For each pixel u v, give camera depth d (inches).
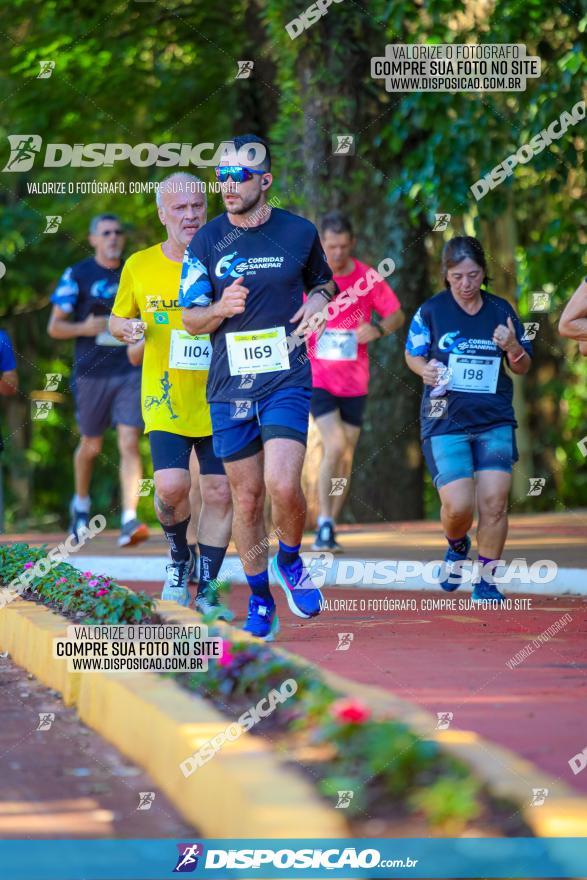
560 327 672.4
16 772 407.2
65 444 2637.8
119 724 436.5
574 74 1195.3
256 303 591.2
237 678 437.1
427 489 2260.1
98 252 1108.5
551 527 1318.9
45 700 523.2
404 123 1376.7
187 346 697.6
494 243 1798.7
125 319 708.7
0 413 2480.3
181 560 729.0
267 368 591.5
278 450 585.0
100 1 1888.5
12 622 634.8
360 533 1284.4
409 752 327.9
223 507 700.7
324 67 1502.2
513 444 762.8
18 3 1908.2
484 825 305.4
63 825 352.2
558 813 305.6
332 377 1045.8
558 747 375.6
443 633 635.5
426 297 1568.7
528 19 1274.6
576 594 820.6
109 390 1114.7
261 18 1683.1
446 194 1339.8
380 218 1531.7
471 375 751.7
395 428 1577.3
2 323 2389.3
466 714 421.4
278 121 1604.3
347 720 347.6
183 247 703.1
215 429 606.5
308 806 305.0
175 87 1876.2
